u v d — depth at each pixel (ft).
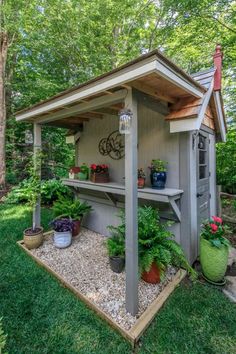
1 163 20.33
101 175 10.78
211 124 11.89
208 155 11.50
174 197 7.79
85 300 6.55
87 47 25.46
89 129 12.60
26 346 5.14
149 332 5.53
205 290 7.14
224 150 16.87
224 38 16.44
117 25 26.55
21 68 22.62
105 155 11.62
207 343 5.27
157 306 6.23
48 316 6.02
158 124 8.93
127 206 5.82
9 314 6.06
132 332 5.31
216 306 6.43
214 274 7.45
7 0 20.02
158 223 8.26
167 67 5.16
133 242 5.79
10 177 22.58
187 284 7.48
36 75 23.67
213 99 10.18
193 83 6.44
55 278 7.84
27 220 13.67
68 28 23.91
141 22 26.11
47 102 8.50
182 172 8.29
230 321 5.91
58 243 10.13
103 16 25.18
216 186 13.66
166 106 7.30
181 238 8.48
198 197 9.45
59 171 24.13
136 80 5.53
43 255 9.46
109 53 26.68
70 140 14.05
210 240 7.53
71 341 5.29
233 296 6.91
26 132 24.30
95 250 10.07
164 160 8.82
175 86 6.05
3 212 15.28
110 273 8.06
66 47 24.11
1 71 20.03
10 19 20.54
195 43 19.34
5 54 20.20
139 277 7.50
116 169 11.02
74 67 25.93
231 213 15.49
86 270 8.26
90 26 25.08
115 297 6.68
